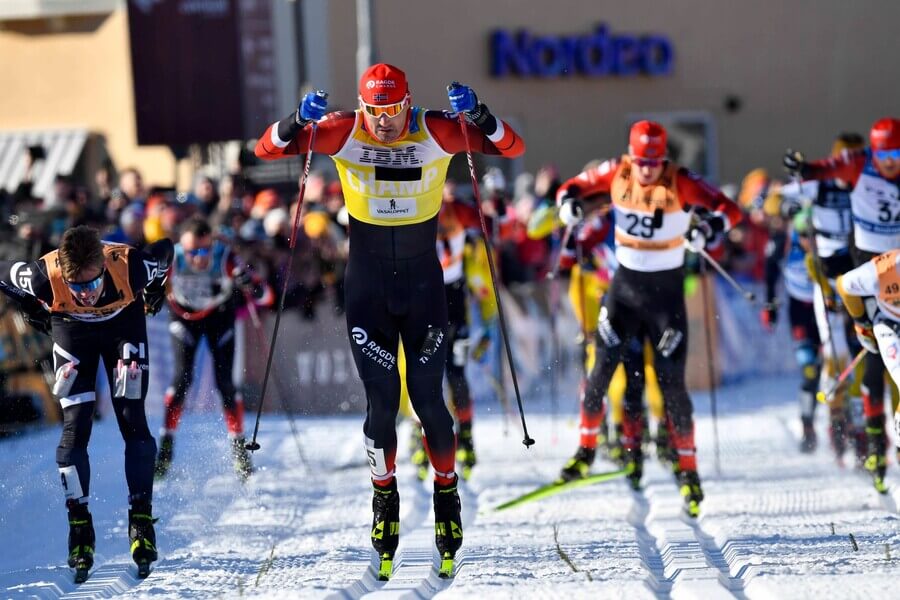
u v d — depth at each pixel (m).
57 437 27.78
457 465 26.41
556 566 17.47
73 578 17.28
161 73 43.00
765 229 40.62
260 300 27.27
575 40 55.22
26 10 52.34
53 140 52.06
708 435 31.67
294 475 26.19
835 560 17.17
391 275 16.69
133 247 18.48
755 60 57.84
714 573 16.64
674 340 21.64
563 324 38.19
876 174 23.72
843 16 58.53
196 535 20.31
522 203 38.28
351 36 51.69
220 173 44.50
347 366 34.81
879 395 23.20
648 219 21.56
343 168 16.67
